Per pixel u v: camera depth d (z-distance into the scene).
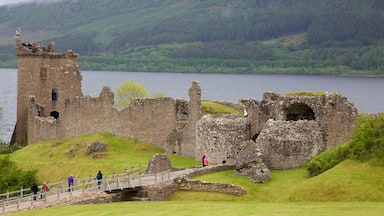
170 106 139.12
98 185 93.38
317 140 103.38
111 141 143.38
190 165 118.81
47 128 162.50
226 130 118.06
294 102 109.81
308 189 84.88
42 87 172.62
